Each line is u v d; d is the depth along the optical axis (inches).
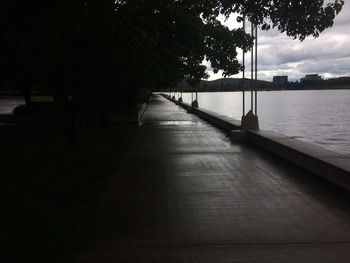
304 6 364.5
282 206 343.3
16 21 360.8
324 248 250.4
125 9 494.9
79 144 638.5
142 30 528.4
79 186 415.5
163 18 542.3
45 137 824.9
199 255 243.0
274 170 497.7
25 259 235.0
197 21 644.1
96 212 331.6
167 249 253.1
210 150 663.1
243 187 411.8
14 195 379.2
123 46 528.7
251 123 797.2
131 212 331.0
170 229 289.4
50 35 465.1
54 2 364.2
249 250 249.0
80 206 343.6
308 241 262.1
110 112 1277.1
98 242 266.2
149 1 515.5
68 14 435.5
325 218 310.0
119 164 540.7
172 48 652.1
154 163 547.5
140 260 237.3
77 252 249.9
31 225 293.0
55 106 1368.1
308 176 460.4
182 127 1063.6
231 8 402.0
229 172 487.2
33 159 565.9
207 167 518.6
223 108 3868.1
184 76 943.7
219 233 279.7
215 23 792.9
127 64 613.9
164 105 2470.5
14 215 316.2
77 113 633.0
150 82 1058.1
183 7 543.5
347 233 276.5
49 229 285.1
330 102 5054.1
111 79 639.8
